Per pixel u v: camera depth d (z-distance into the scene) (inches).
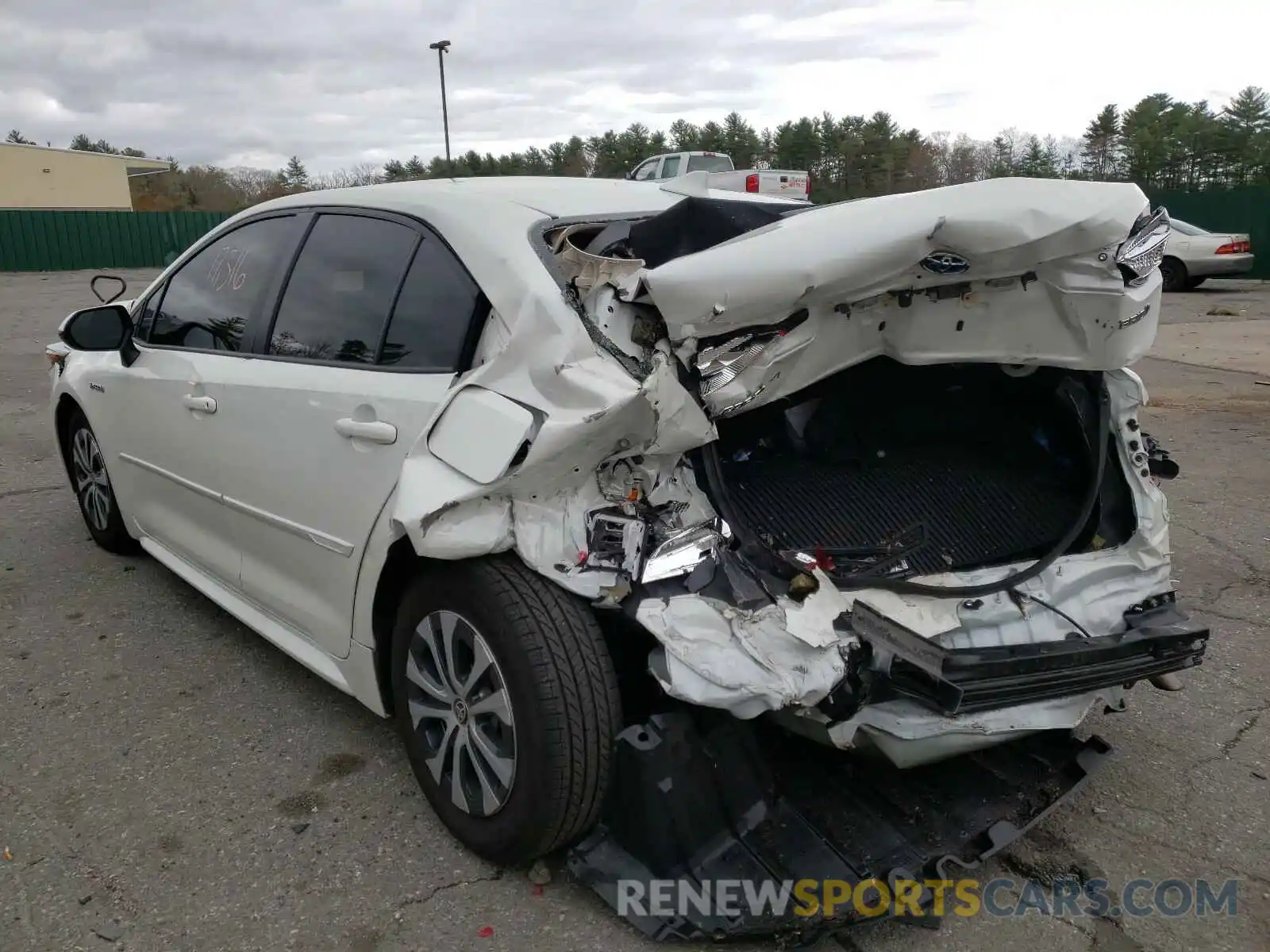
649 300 84.3
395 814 107.0
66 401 181.2
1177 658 100.9
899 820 95.0
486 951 87.0
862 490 103.6
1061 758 107.3
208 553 140.4
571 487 86.4
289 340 120.4
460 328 97.9
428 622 97.4
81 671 139.4
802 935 84.4
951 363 98.8
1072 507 108.5
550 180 125.3
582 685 85.4
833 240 80.3
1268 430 289.9
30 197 1504.7
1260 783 114.8
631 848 88.0
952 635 94.4
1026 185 81.6
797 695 78.5
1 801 108.7
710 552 85.2
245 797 110.1
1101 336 92.9
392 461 98.9
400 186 118.6
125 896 93.8
